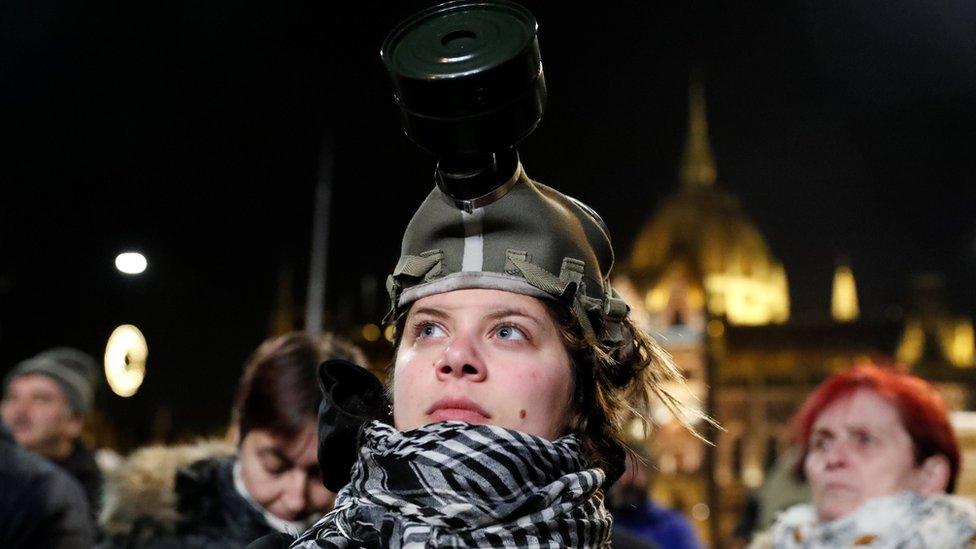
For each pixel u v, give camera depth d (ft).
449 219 5.11
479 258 5.06
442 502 4.77
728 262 204.54
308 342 9.70
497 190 5.07
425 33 4.98
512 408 5.02
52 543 11.02
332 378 5.75
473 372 5.03
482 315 5.07
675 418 5.96
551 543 4.80
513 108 4.84
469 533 4.70
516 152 5.18
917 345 165.48
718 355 163.12
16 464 11.19
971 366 162.40
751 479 162.81
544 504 4.84
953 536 8.89
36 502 11.00
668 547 16.15
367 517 4.95
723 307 170.09
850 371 10.07
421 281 5.16
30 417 15.85
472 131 4.84
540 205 5.17
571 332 5.21
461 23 4.95
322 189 75.10
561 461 4.96
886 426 9.55
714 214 207.72
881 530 9.13
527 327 5.09
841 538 9.27
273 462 9.24
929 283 167.43
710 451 142.20
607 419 5.44
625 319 5.71
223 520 9.23
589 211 5.71
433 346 5.17
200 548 9.09
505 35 4.83
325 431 5.65
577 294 5.20
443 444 4.83
